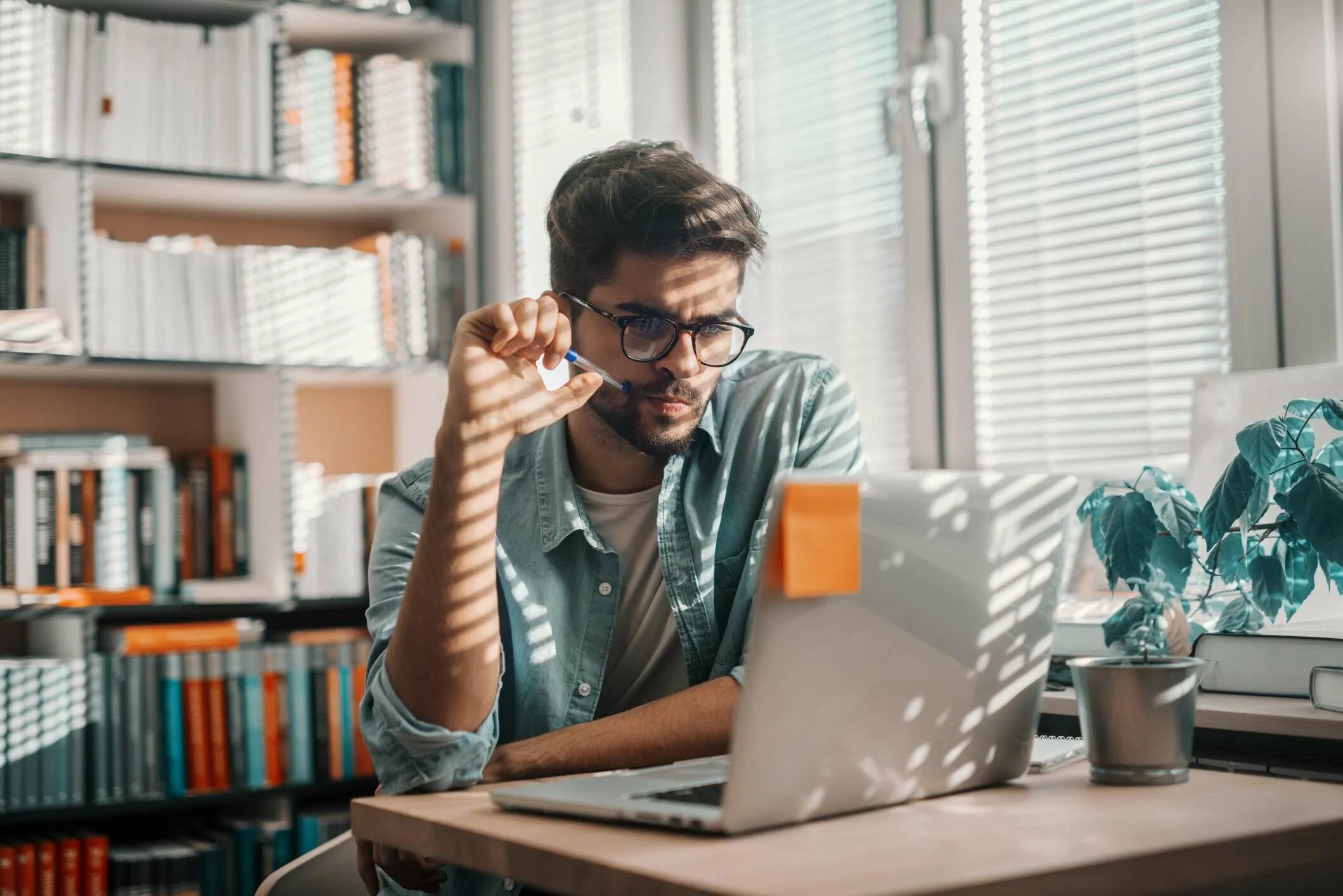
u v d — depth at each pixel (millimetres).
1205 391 1767
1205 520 1406
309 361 2725
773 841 811
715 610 1440
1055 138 2213
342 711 2627
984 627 960
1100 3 2150
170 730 2465
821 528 837
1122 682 998
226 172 2639
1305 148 1851
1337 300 1817
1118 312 2121
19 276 2523
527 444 1495
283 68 2709
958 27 2357
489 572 1168
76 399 2777
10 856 2314
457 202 2922
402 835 967
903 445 2475
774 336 2746
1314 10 1833
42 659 2477
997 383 2311
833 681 857
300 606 2637
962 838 810
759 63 2771
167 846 2523
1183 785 1001
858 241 2555
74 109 2494
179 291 2602
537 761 1176
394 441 3162
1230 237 1944
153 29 2580
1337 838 859
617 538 1461
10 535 2408
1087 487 2084
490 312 1188
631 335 1319
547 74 3004
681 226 1288
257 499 2658
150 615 2605
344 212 3000
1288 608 1420
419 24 2885
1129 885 758
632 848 799
